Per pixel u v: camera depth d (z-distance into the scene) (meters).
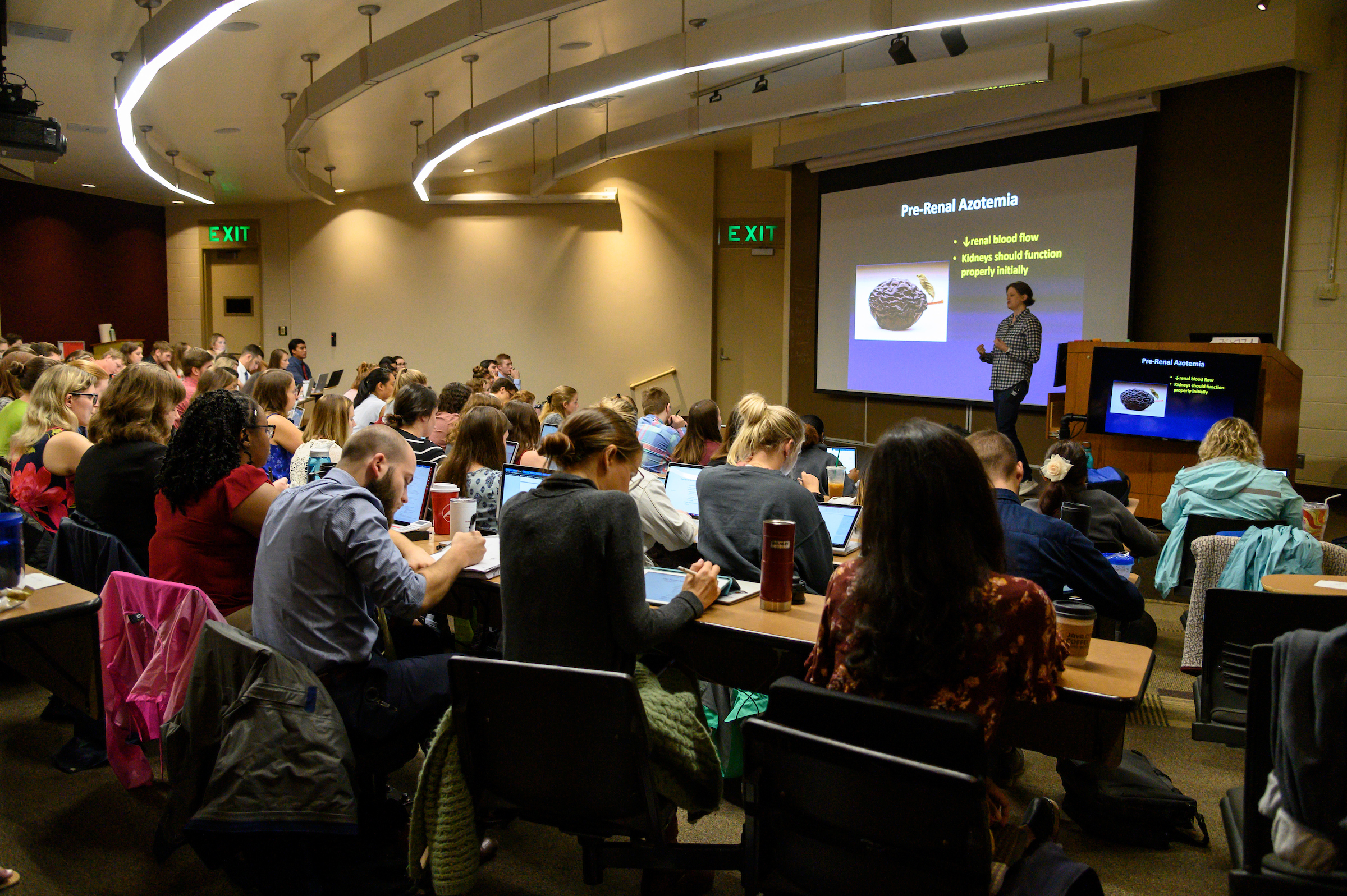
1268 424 5.66
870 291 9.74
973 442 2.60
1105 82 7.54
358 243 13.82
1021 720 1.82
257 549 2.44
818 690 1.45
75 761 2.75
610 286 12.43
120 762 2.44
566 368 12.73
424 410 3.75
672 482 3.43
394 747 2.13
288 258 14.48
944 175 8.91
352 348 14.02
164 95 8.12
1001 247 8.46
